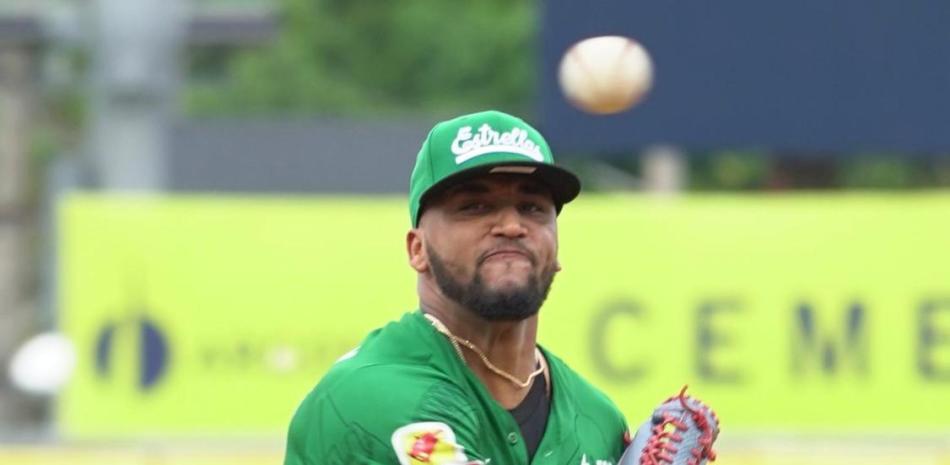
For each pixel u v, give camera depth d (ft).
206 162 181.27
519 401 43.47
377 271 127.03
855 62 139.03
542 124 135.44
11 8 171.42
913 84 139.13
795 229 126.72
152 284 127.44
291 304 127.24
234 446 126.62
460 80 390.01
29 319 233.76
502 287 41.52
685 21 136.98
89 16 158.30
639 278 126.31
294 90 378.53
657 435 44.27
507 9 405.39
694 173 315.78
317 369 127.44
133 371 127.65
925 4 138.72
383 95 389.60
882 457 124.16
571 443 43.80
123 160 143.43
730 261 126.62
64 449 126.21
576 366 126.11
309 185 185.06
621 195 264.11
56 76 307.37
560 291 126.11
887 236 126.52
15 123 258.16
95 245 127.44
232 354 127.44
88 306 127.65
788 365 126.41
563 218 126.41
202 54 400.06
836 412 126.41
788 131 138.72
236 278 127.34
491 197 41.88
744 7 137.80
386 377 42.04
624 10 135.23
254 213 127.34
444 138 42.14
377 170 187.93
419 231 43.19
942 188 298.56
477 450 42.11
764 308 126.52
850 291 126.52
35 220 254.27
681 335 126.31
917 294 126.21
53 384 127.44
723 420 126.21
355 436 41.70
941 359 126.00
